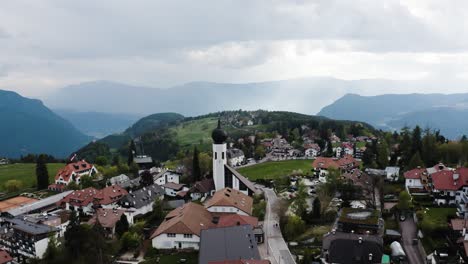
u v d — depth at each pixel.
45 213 147.38
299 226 117.31
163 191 168.38
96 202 152.75
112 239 120.50
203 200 161.62
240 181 163.88
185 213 121.62
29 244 117.38
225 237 103.06
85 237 103.75
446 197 126.75
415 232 111.50
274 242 113.62
